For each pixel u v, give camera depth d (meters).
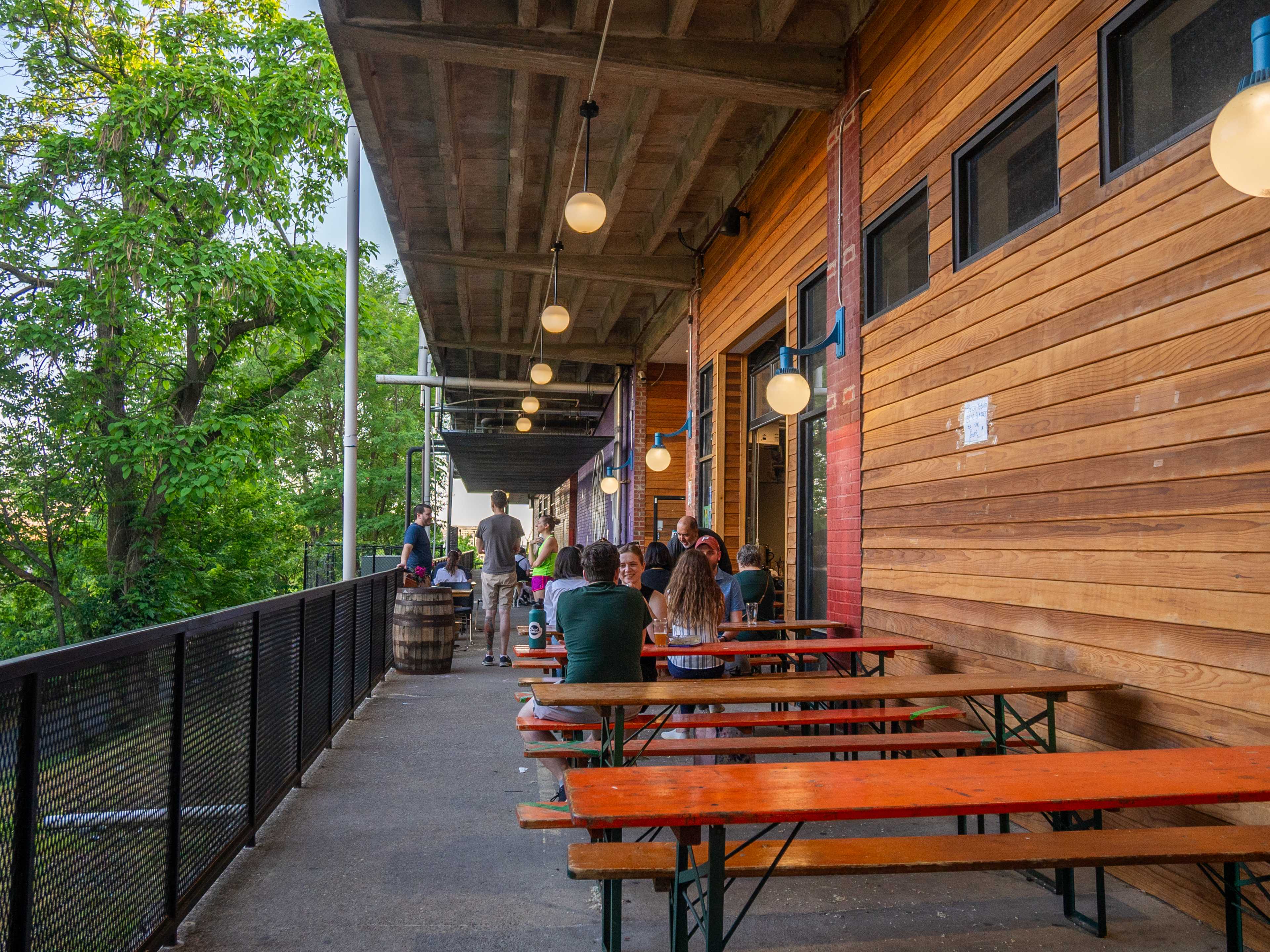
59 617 15.74
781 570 10.85
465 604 12.20
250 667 4.09
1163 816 3.56
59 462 15.22
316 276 17.83
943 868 2.68
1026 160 4.62
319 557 18.75
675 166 9.33
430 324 15.39
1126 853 2.71
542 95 8.01
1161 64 3.68
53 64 16.86
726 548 8.68
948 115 5.29
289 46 17.27
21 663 2.03
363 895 3.52
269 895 3.52
